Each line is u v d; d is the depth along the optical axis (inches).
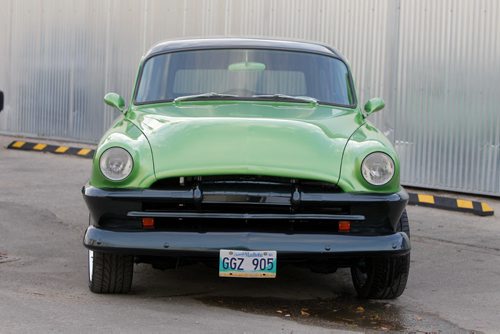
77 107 664.4
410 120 488.7
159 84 275.3
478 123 461.1
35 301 231.1
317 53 287.1
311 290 264.8
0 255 300.4
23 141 652.1
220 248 220.7
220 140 229.5
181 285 263.6
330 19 524.1
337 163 227.6
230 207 224.8
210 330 207.8
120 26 636.7
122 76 636.7
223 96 267.6
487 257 327.0
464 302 255.6
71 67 667.4
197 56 281.1
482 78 459.2
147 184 224.1
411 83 487.5
